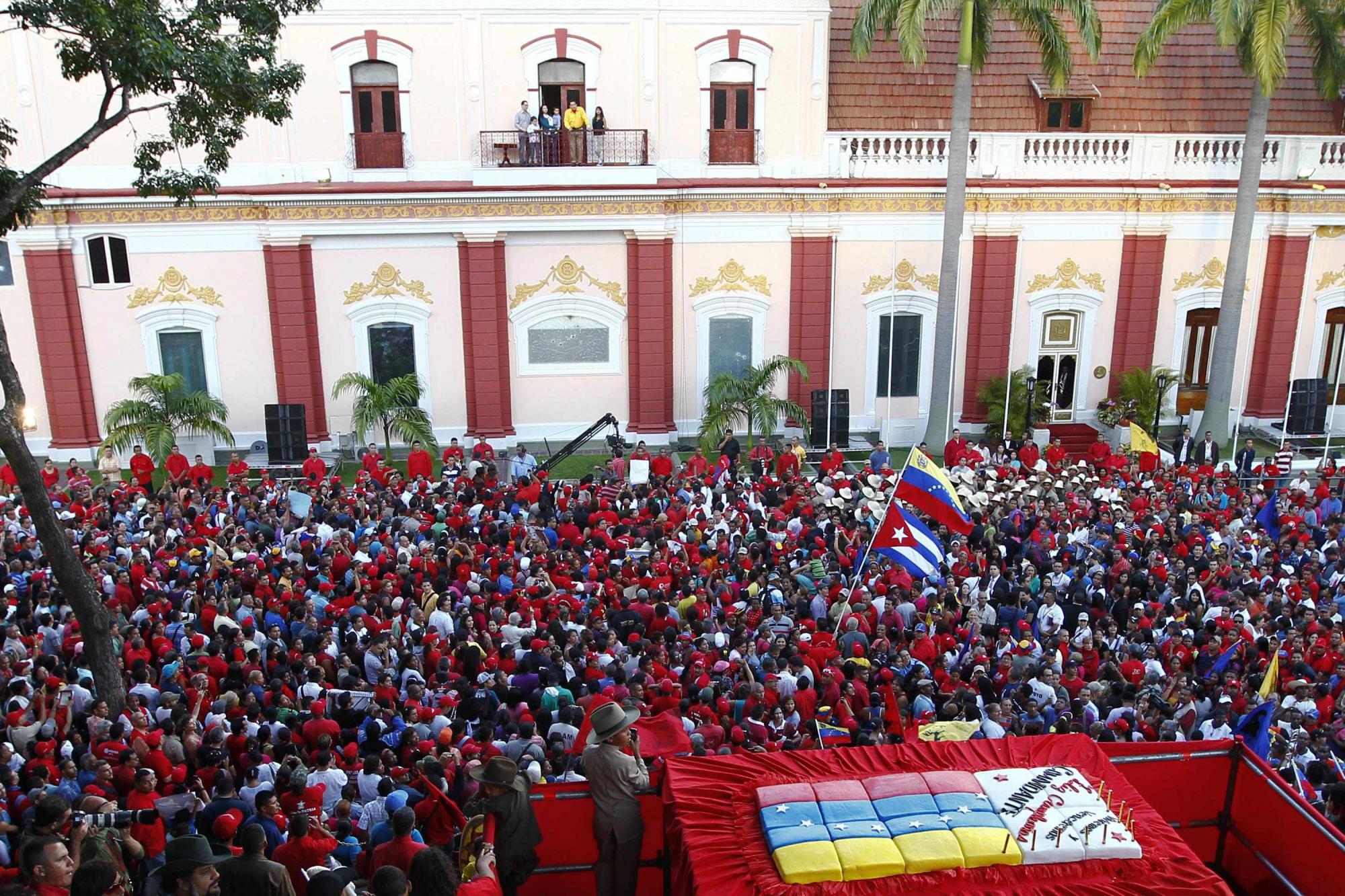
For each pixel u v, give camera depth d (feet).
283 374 93.04
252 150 89.35
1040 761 26.76
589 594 54.60
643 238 92.07
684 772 26.84
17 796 33.22
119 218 88.48
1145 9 102.37
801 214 93.97
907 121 97.09
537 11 88.43
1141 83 99.86
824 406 93.66
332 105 89.04
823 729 38.68
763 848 23.72
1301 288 98.12
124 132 87.61
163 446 84.17
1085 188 94.17
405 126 89.97
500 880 26.66
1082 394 100.73
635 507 70.90
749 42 90.79
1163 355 100.53
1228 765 27.89
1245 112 100.32
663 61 90.79
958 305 97.66
